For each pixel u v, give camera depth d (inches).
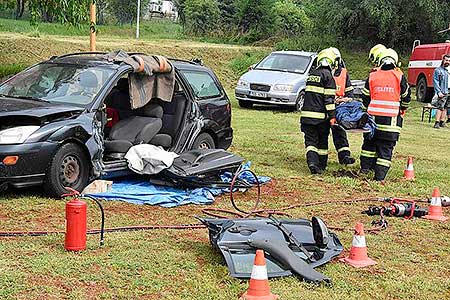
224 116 417.1
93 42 614.5
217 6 1589.6
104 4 1636.3
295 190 376.8
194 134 387.2
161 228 280.8
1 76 759.7
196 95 396.5
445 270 247.9
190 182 345.7
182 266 231.6
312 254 243.3
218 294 207.3
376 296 216.5
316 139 427.8
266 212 317.7
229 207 326.6
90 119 324.2
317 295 211.3
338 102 427.8
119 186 343.6
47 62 366.9
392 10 1341.0
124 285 211.8
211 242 247.6
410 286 226.5
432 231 302.4
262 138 575.5
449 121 807.7
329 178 413.1
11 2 630.5
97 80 342.6
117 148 346.6
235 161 365.4
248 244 233.3
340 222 310.8
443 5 1357.0
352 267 242.8
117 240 257.4
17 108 309.9
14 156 295.0
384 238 285.0
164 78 366.6
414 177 435.5
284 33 1509.6
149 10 1828.2
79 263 226.5
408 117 861.8
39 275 215.2
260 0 1525.6
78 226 239.6
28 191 326.6
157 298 203.8
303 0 1700.3
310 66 845.8
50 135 305.3
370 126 409.4
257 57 1226.6
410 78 1061.8
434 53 992.2
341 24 1403.8
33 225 273.7
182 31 1594.5
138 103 353.1
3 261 226.2
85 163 323.6
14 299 195.9
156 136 373.4
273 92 802.2
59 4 578.9
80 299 199.2
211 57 1186.6
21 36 1045.8
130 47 1085.8
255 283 202.1
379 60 422.3
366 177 425.1
